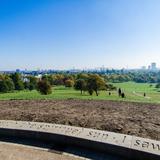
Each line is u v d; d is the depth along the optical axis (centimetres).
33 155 708
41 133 845
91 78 5812
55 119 1080
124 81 18012
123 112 1236
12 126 927
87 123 994
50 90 5328
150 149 660
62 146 781
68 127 903
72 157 693
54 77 10312
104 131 845
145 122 998
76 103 1611
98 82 5716
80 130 859
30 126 924
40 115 1172
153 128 902
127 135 791
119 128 909
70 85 8325
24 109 1365
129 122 1000
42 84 5262
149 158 639
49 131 845
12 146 789
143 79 18138
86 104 1556
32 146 787
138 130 880
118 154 693
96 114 1182
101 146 726
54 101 1742
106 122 1004
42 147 777
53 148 766
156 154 629
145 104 1552
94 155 703
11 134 894
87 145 755
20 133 880
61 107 1419
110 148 708
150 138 789
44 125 938
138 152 657
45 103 1617
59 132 832
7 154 715
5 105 1551
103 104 1551
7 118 1137
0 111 1317
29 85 8375
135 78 18638
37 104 1570
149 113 1202
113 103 1617
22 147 779
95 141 738
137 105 1505
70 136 789
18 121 1023
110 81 16450
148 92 8306
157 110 1295
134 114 1178
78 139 772
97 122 1007
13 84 7331
